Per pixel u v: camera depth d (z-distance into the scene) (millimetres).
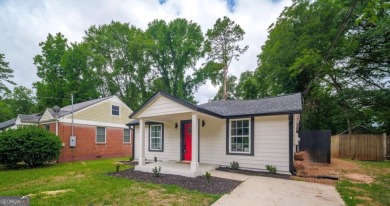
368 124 18875
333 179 7133
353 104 17172
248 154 8898
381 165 10672
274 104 9281
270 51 20953
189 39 31000
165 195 5195
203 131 10305
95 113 16453
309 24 17453
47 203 4641
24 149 10930
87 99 25047
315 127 19656
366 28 15492
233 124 9562
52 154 11977
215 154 9844
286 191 5574
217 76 30531
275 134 8359
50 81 25734
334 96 18688
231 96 32688
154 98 8898
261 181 6754
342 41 15859
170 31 29844
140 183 6449
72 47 25484
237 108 10086
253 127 8867
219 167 9320
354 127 18062
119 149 18062
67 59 24281
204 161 10133
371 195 5348
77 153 14891
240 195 5176
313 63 16188
